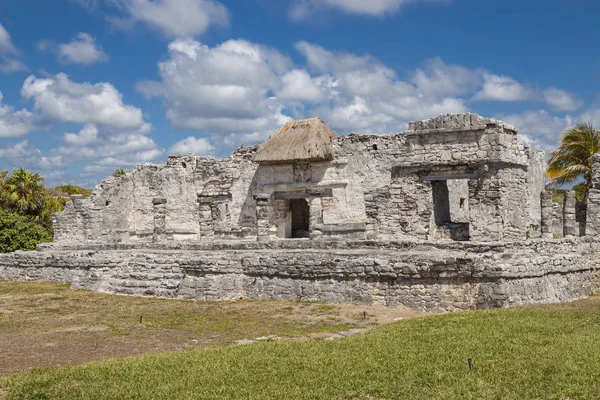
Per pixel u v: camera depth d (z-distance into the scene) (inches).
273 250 969.5
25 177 1891.0
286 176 1428.4
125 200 1603.1
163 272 982.4
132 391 462.6
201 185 1544.0
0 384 494.6
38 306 902.4
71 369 525.7
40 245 1307.8
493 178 1080.8
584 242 869.2
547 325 598.9
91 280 1056.8
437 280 775.1
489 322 622.5
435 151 1137.4
